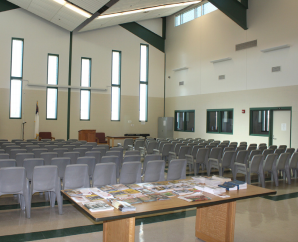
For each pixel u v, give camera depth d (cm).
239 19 1157
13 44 1323
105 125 1528
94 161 534
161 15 1559
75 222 405
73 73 1443
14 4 1307
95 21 1288
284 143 1051
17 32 1317
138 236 358
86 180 428
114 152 632
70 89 1436
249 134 1172
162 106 1695
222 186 316
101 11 1121
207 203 267
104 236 285
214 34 1347
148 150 935
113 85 1554
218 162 709
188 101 1514
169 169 445
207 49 1388
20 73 1338
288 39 1021
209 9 1387
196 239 350
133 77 1606
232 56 1248
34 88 1357
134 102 1609
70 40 1435
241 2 1166
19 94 1334
